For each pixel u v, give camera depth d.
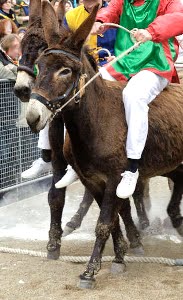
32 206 8.37
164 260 5.89
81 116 5.09
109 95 5.35
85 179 5.49
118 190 5.14
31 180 8.84
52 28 4.95
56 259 6.09
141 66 5.68
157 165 5.68
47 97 4.75
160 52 5.66
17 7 10.52
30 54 5.98
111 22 5.91
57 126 5.82
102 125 5.21
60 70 4.79
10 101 8.14
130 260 5.94
